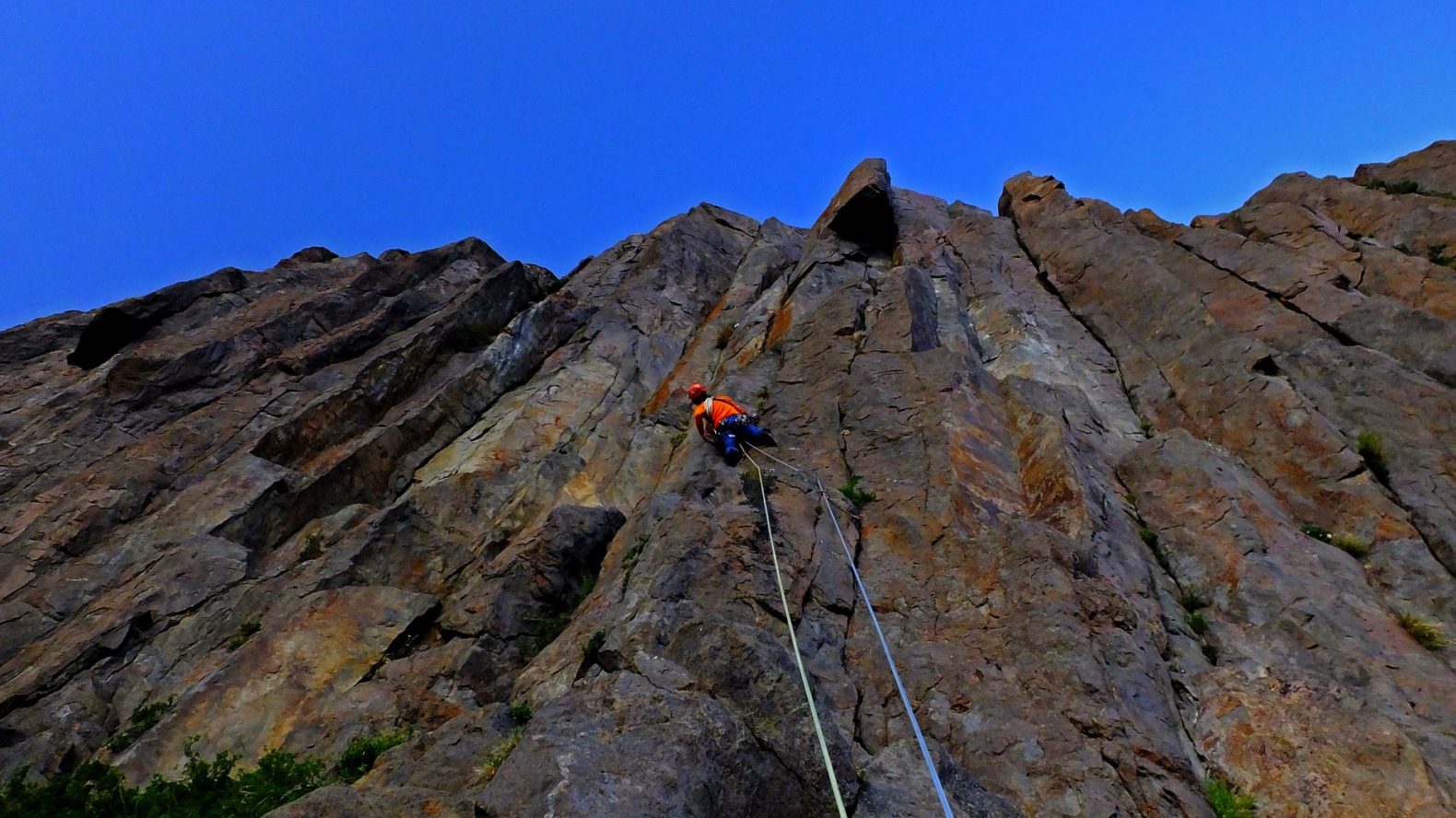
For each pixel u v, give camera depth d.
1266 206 18.27
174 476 17.62
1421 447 11.48
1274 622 9.37
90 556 15.01
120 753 10.70
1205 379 14.14
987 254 21.97
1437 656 8.94
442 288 28.69
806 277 21.16
